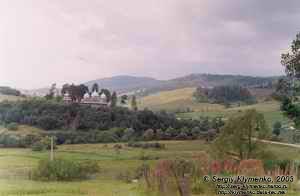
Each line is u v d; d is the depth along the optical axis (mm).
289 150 32875
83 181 47688
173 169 17719
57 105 112750
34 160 71750
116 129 105188
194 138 100125
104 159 76812
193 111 156875
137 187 20297
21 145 87500
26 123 103188
